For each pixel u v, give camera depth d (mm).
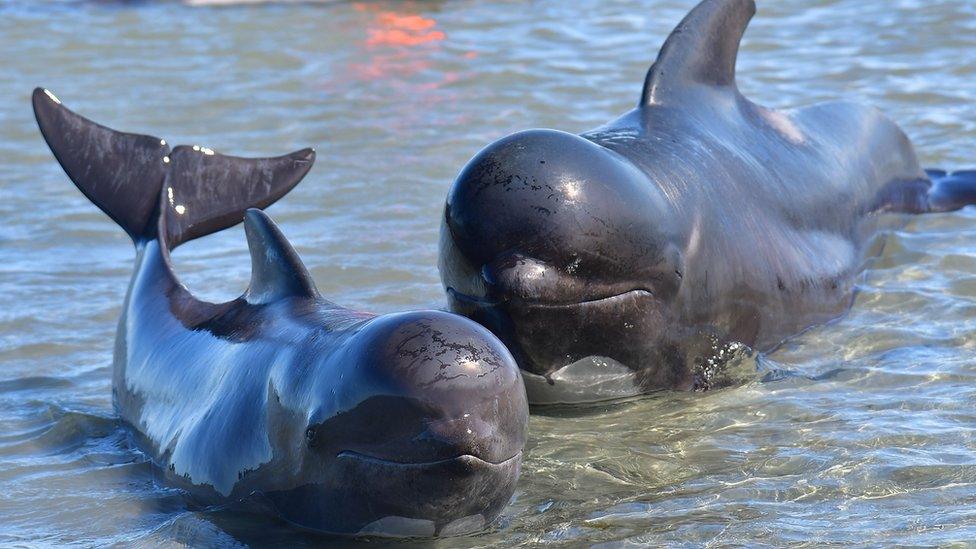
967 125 36875
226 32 54594
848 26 50469
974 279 25469
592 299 18922
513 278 18219
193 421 17750
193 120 40844
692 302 20656
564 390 20000
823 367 21672
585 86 43812
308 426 15055
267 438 16094
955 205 30078
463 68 47094
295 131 39188
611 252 18797
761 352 22359
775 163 24359
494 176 18547
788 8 54344
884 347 22406
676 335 20547
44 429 20344
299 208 31312
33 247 29688
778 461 18000
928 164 33656
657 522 16234
